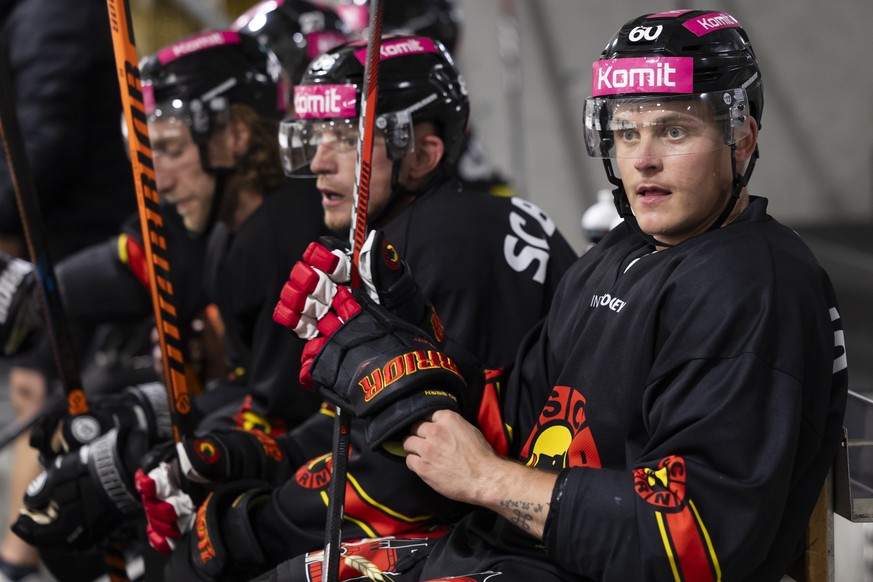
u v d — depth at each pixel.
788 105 10.27
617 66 2.81
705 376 2.66
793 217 10.36
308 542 3.38
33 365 6.34
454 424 2.89
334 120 3.58
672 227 2.84
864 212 10.21
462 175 7.21
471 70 10.52
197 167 4.44
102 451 4.06
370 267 3.10
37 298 4.43
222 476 3.62
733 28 2.89
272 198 4.15
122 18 3.44
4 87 4.00
